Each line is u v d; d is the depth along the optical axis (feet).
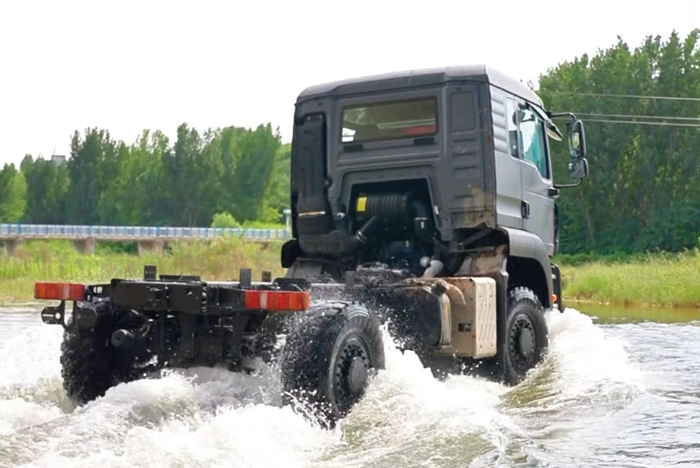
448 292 26.35
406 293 25.76
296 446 18.72
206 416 19.72
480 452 18.53
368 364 22.16
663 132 208.23
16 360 28.30
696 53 211.82
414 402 21.85
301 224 30.81
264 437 18.42
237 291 21.30
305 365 20.35
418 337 25.57
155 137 428.56
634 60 213.25
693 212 199.00
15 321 50.85
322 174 30.66
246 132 428.97
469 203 28.73
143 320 23.76
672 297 74.84
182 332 22.48
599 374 29.58
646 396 26.20
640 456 18.70
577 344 32.76
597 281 86.38
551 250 33.83
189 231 210.18
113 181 411.54
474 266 28.50
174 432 18.38
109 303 23.73
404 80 29.73
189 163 401.49
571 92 216.33
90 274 100.27
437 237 29.22
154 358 23.72
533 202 31.91
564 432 21.26
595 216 209.97
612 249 206.59
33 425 19.84
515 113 30.96
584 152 34.04
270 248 119.24
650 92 211.00
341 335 21.07
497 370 28.07
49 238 182.39
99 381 23.48
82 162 421.18
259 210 414.00
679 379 30.14
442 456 18.26
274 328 21.09
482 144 28.73
